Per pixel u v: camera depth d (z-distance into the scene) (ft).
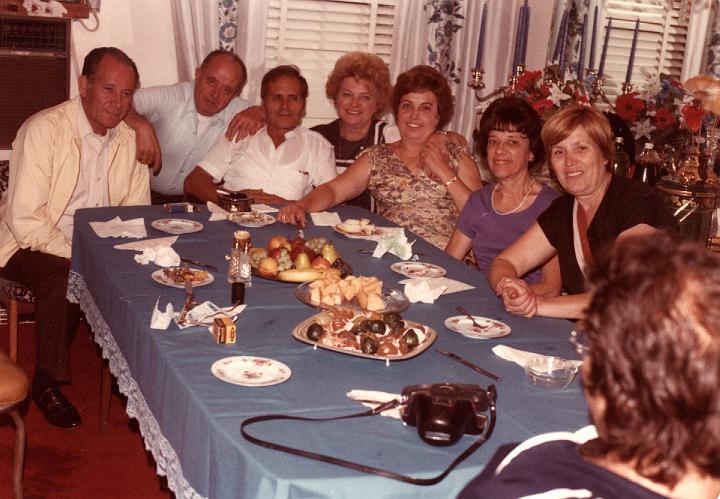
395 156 13.46
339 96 14.98
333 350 7.00
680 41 18.93
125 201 13.16
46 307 11.23
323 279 8.45
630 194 9.29
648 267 2.84
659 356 2.73
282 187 14.46
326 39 17.49
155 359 7.10
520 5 18.04
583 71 17.37
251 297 8.50
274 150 14.47
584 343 3.27
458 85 18.01
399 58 17.63
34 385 11.53
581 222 9.49
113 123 12.42
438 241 13.30
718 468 2.78
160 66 16.58
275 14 17.06
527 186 11.66
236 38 16.56
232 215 11.76
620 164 13.82
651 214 9.17
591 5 17.95
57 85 15.56
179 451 6.39
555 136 9.35
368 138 15.33
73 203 12.66
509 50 18.21
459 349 7.40
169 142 15.17
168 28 16.47
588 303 3.00
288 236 11.18
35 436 11.01
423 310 8.47
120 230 10.71
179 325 7.49
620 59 18.74
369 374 6.73
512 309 8.41
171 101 14.99
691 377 2.70
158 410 7.00
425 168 13.34
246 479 5.29
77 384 12.73
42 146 12.02
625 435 2.83
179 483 6.38
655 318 2.75
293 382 6.47
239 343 7.22
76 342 14.24
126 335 8.11
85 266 10.36
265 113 14.53
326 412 5.98
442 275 9.77
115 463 10.53
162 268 9.34
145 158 13.05
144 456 10.77
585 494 2.91
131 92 12.33
